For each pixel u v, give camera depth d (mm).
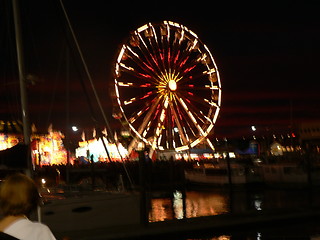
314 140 96562
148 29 56938
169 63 57906
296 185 41656
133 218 18281
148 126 55438
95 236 15883
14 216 3562
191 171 50750
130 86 54156
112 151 80938
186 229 17484
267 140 95312
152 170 52250
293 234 17953
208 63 60469
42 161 79062
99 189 21719
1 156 10938
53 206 16688
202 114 59594
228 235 18156
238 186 42906
